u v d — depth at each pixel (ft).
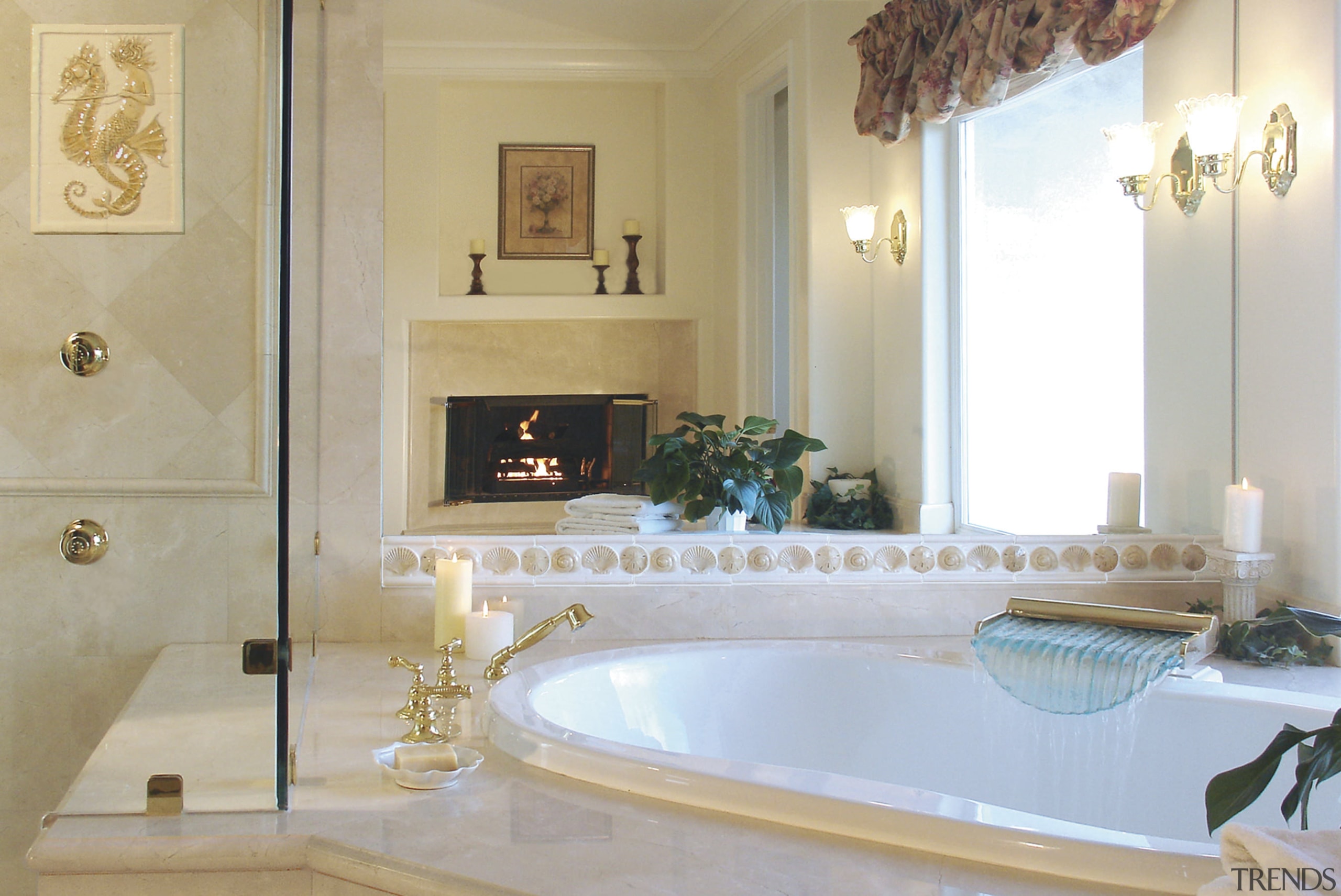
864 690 7.36
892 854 4.16
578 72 8.09
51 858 4.30
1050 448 8.52
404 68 8.03
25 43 5.44
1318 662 7.20
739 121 8.17
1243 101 7.45
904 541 8.30
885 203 8.26
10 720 5.44
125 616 5.28
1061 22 8.25
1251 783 3.97
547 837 4.29
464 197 8.07
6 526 5.32
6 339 5.34
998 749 7.03
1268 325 7.61
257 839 4.33
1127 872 3.91
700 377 8.18
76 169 5.34
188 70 5.32
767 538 8.22
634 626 8.14
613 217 8.13
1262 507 7.44
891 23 8.21
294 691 5.47
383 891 4.07
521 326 8.11
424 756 5.03
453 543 8.11
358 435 8.04
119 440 5.24
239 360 5.21
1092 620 6.56
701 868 3.99
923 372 8.31
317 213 7.56
